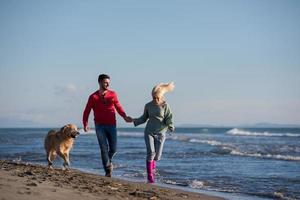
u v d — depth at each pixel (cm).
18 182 679
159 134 934
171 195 745
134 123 951
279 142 3397
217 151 2131
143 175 1125
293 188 975
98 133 940
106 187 746
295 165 1477
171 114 933
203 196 772
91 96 941
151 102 934
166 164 1494
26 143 3150
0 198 543
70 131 1012
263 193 892
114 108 955
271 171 1298
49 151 1053
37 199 559
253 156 1833
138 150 2248
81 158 1692
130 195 691
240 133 7194
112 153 959
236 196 850
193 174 1209
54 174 862
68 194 620
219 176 1172
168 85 934
